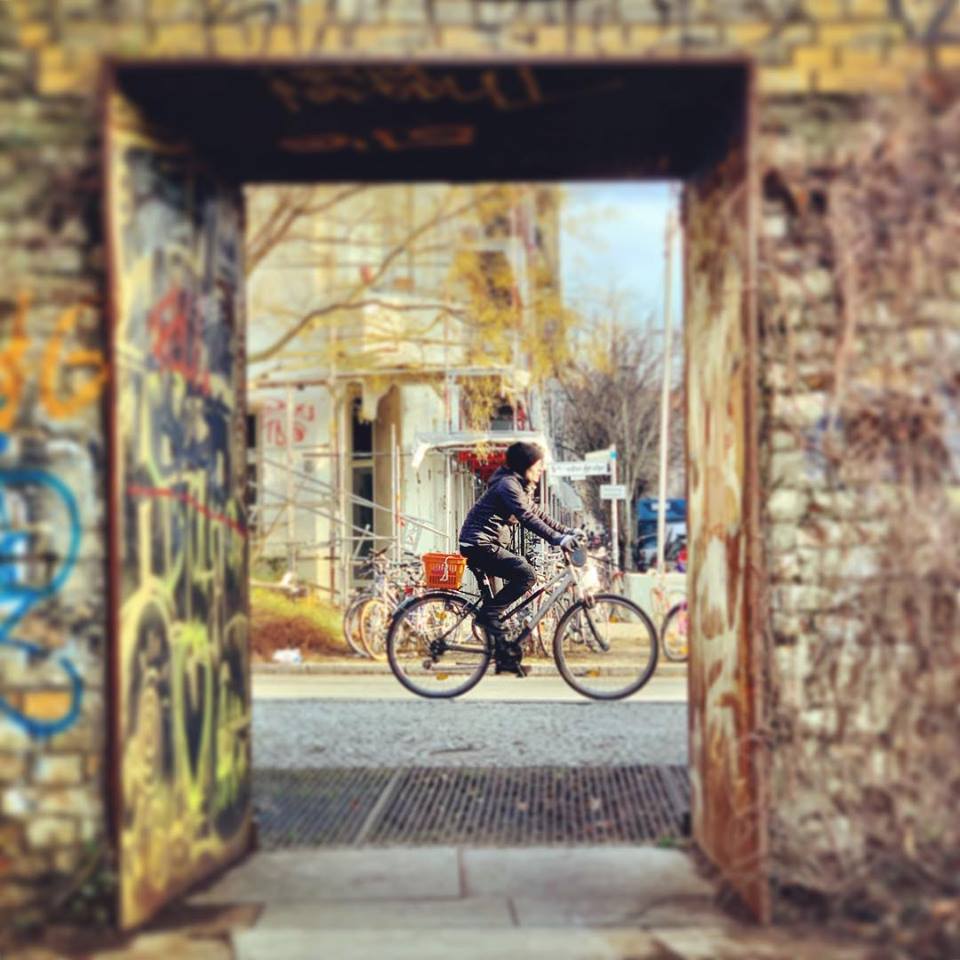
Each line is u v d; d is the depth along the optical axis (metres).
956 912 4.39
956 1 4.52
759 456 4.60
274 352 13.29
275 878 5.14
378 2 4.44
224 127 4.98
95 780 4.38
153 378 4.62
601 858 5.39
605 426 32.62
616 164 5.45
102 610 4.37
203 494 5.15
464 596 9.54
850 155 4.54
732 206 4.66
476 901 4.82
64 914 4.36
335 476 16.73
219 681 5.30
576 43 4.45
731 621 4.84
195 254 5.07
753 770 4.54
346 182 5.59
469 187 11.63
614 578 16.00
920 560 4.53
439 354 14.75
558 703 9.42
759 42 4.52
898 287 4.54
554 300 12.18
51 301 4.39
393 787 6.71
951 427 4.54
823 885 4.54
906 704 4.54
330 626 13.34
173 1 4.43
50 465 4.38
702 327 5.31
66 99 4.41
